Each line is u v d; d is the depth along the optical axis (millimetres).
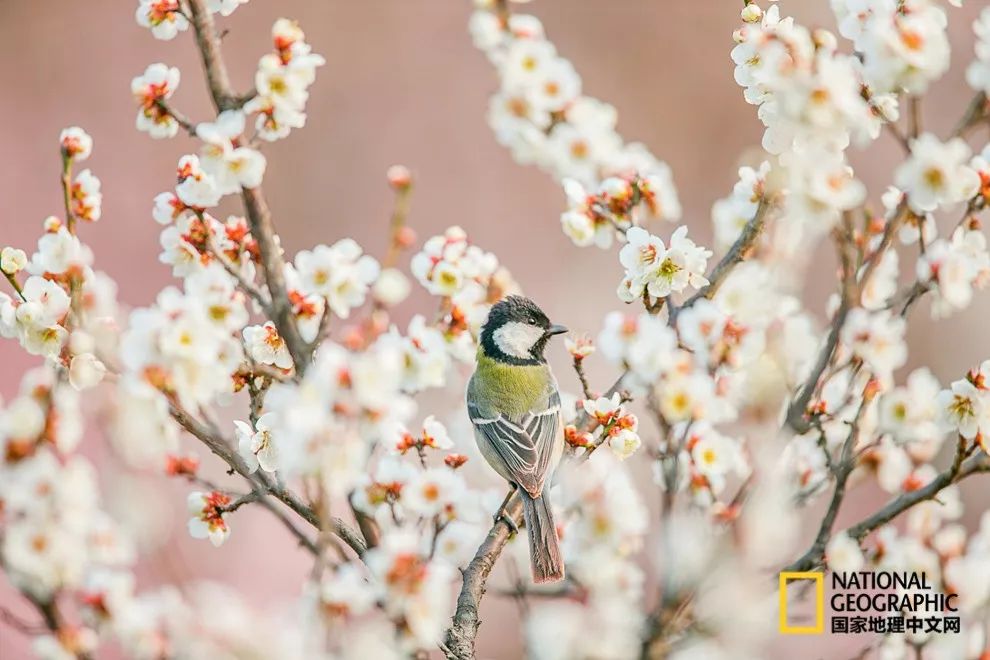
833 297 9125
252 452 7852
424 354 8453
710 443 8602
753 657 7973
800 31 7828
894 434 8008
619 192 9523
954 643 8023
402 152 21578
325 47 22234
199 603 6090
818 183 7797
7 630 12078
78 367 7367
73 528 6027
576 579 9008
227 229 8625
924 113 18391
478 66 22531
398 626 6297
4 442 6086
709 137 22094
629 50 22562
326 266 8000
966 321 17172
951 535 8297
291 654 5996
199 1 8180
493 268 9625
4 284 10219
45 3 21406
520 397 10961
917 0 7543
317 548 7102
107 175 20000
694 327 8484
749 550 7973
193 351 6602
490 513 9945
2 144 20000
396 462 8344
